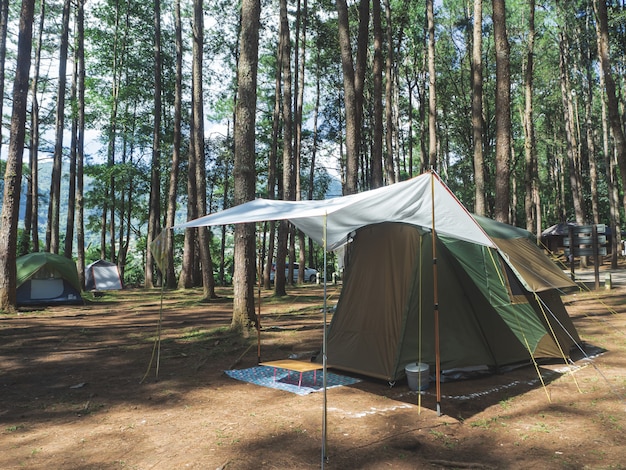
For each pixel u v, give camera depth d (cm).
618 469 383
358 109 1577
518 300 757
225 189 3553
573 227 1748
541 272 736
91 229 3888
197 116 2030
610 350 867
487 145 3186
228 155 3491
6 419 525
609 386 634
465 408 555
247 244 1091
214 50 3291
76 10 2878
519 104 3541
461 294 719
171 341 1009
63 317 1421
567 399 584
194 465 397
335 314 780
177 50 2498
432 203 550
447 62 3375
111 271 2806
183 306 1708
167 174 3262
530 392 621
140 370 762
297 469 389
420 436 464
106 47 3362
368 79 3206
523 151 3472
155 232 2755
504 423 502
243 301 1081
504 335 732
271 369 760
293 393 625
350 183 1438
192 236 2575
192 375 729
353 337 735
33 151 2761
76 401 593
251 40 1086
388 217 639
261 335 1055
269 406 566
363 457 413
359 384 668
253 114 1091
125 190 3559
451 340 694
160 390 643
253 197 1089
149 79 3378
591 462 398
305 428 486
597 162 4484
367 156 3581
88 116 3344
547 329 795
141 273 4262
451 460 407
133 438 464
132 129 3334
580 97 3553
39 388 657
